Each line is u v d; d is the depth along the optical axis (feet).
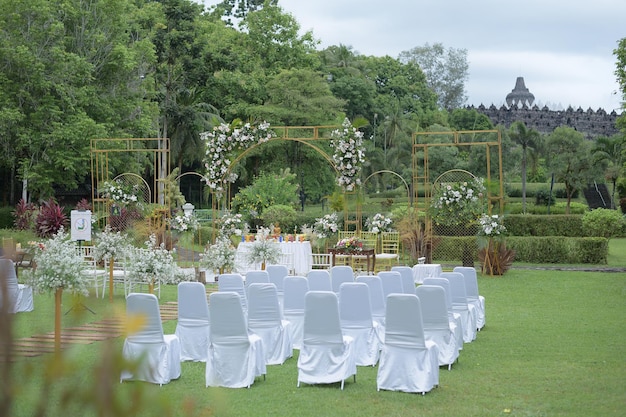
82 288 27.25
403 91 221.46
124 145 97.76
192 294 28.45
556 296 49.37
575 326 37.42
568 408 21.12
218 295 23.84
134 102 104.17
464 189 63.05
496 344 32.55
